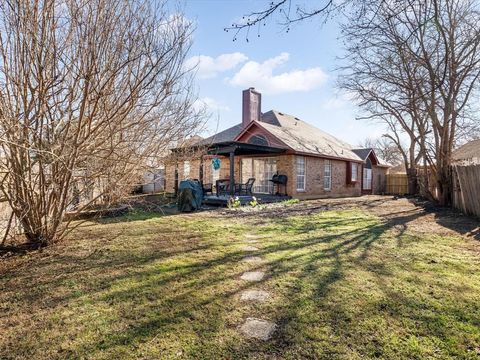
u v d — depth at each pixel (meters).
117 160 4.85
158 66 4.66
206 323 2.51
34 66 4.10
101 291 3.19
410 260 4.20
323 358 2.04
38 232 5.00
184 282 3.42
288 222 7.64
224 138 18.92
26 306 2.86
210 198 12.14
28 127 4.07
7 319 2.62
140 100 4.91
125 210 9.00
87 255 4.55
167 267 3.96
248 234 6.11
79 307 2.82
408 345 2.17
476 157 18.33
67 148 4.40
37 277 3.62
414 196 17.75
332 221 7.79
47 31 4.07
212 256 4.47
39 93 4.12
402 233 6.09
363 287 3.23
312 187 16.06
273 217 8.61
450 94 9.60
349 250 4.75
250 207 11.02
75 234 6.05
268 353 2.10
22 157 4.32
